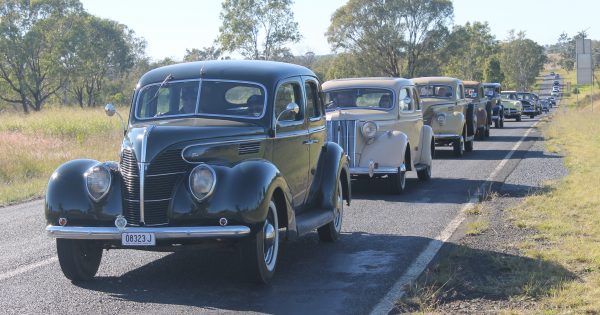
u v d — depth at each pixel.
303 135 8.27
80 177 6.81
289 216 7.23
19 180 16.88
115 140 24.53
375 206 11.90
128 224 6.60
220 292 6.69
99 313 6.05
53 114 34.16
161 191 6.56
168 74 7.86
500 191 13.16
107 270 7.63
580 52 39.31
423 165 14.92
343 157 9.24
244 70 7.80
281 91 7.82
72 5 77.44
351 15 88.50
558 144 23.78
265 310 6.11
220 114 7.51
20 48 72.50
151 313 6.04
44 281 7.18
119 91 93.12
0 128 26.84
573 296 6.23
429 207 11.70
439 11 88.31
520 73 145.75
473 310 6.01
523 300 6.23
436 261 7.84
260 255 6.70
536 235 8.95
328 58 102.56
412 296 6.44
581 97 105.69
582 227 9.33
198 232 6.38
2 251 8.73
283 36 70.25
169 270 7.59
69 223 6.71
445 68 104.62
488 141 26.14
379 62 90.44
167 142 6.62
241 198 6.43
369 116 13.30
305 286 6.90
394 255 8.23
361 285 6.92
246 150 7.11
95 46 82.38
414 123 14.66
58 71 75.19
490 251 8.16
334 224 9.03
